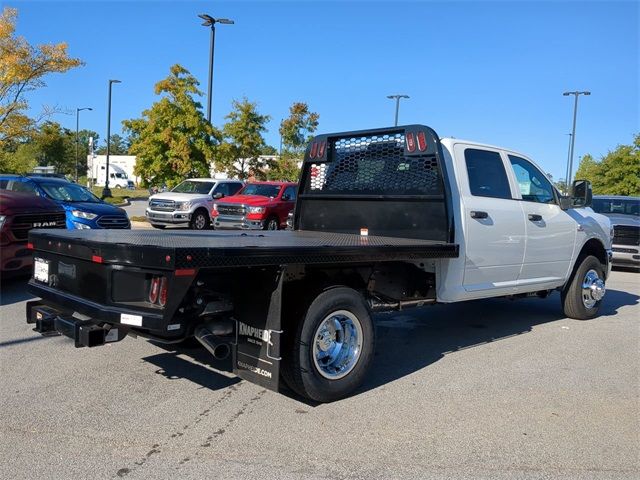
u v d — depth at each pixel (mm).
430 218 5582
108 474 3324
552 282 7195
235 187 20719
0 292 8383
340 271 4852
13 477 3258
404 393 4848
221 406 4422
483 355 6082
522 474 3492
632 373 5559
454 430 4109
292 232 6613
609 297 10148
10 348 5719
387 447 3799
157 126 21812
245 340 4266
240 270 4230
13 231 7695
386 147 6047
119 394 4598
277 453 3660
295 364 4320
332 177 6645
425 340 6695
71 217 11789
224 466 3467
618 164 36312
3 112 20766
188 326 4051
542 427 4207
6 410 4203
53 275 4773
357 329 4703
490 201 6090
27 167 29547
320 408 4457
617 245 13594
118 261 3902
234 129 25797
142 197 42250
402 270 5555
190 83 21578
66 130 48344
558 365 5773
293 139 31297
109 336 4195
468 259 5785
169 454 3598
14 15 19906
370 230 6160
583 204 7109
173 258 3551
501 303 9234
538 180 7012
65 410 4238
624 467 3617
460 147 5902
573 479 3451
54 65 20547
